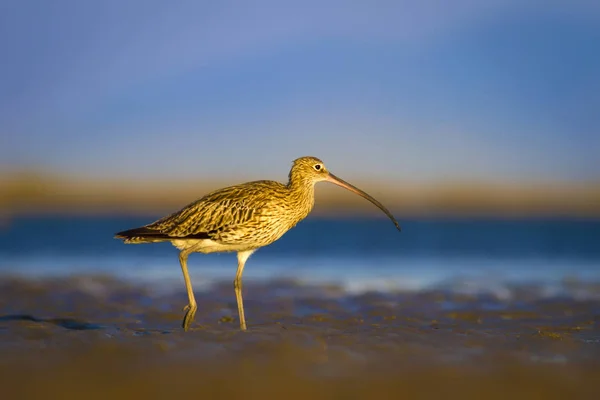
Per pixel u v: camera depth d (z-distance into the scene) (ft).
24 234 121.60
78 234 121.29
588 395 33.76
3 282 76.02
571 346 44.34
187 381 35.50
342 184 59.47
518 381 35.99
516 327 52.37
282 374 36.96
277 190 56.85
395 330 49.96
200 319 57.11
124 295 68.74
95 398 32.63
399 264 93.56
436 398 33.22
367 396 33.40
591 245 110.32
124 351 41.63
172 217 56.24
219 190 57.11
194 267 91.86
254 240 55.83
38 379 35.68
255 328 50.03
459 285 75.87
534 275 83.71
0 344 43.78
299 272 87.10
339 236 122.72
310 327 50.42
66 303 63.57
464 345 44.34
